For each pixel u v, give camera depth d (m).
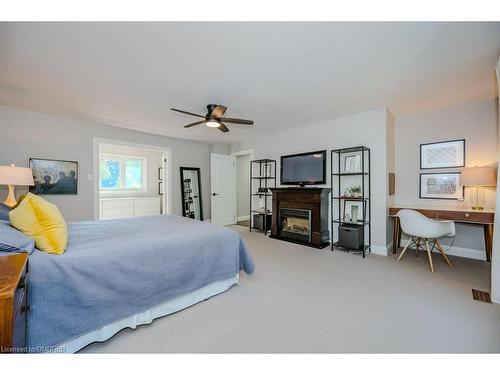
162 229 2.35
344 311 1.89
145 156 6.92
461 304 1.99
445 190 3.46
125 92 2.87
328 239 4.14
